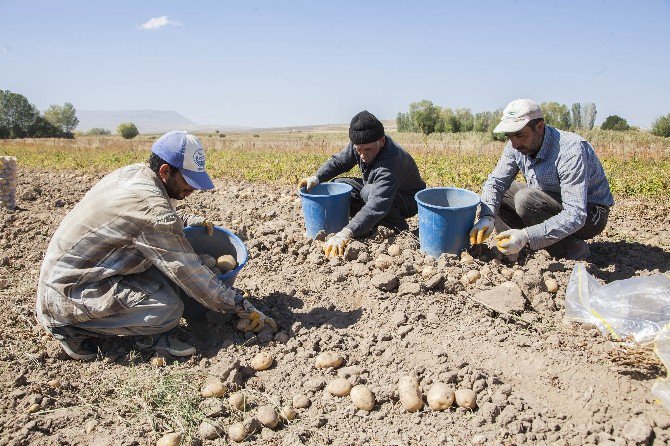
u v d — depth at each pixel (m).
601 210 3.92
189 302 3.22
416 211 4.75
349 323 3.26
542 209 3.98
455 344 2.90
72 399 2.62
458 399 2.43
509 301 3.32
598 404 2.33
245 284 3.85
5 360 2.90
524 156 3.93
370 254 4.10
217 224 5.86
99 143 37.78
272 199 7.64
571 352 2.71
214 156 20.36
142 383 2.70
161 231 2.62
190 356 2.96
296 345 2.99
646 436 2.10
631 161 14.30
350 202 4.86
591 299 3.12
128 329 2.89
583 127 50.22
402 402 2.47
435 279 3.48
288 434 2.35
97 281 2.77
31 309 3.53
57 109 96.00
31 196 7.57
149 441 2.32
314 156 18.70
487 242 4.57
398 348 2.91
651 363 2.48
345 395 2.58
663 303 2.86
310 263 4.07
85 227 2.67
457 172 11.75
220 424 2.42
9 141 45.03
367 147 3.97
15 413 2.48
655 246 4.70
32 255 4.79
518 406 2.36
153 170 2.75
